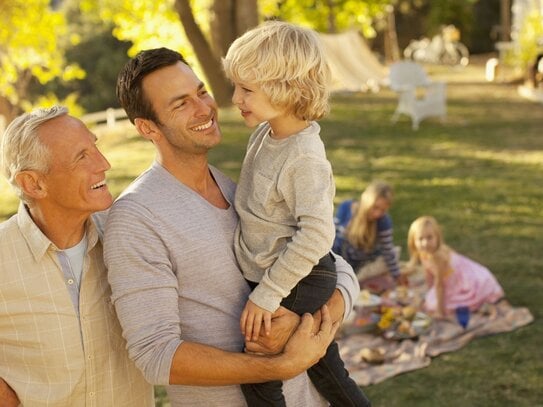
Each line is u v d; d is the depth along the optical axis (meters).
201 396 2.17
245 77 2.06
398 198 8.91
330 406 2.38
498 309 5.43
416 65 14.15
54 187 2.03
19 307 2.10
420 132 13.60
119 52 33.12
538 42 18.16
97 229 2.20
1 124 13.42
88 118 15.98
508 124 14.03
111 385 2.19
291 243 2.03
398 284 5.85
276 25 2.10
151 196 2.07
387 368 4.79
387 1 22.66
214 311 2.10
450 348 5.02
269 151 2.11
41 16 13.76
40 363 2.13
